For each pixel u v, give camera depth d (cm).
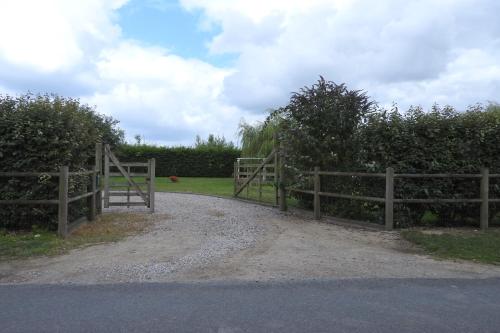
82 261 727
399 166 1062
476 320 460
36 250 790
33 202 912
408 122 1077
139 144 4262
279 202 1530
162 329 429
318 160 1267
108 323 445
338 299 528
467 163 1084
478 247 835
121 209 1483
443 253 799
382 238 955
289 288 575
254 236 980
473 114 1109
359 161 1134
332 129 1230
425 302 520
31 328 432
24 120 933
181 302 512
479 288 584
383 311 486
